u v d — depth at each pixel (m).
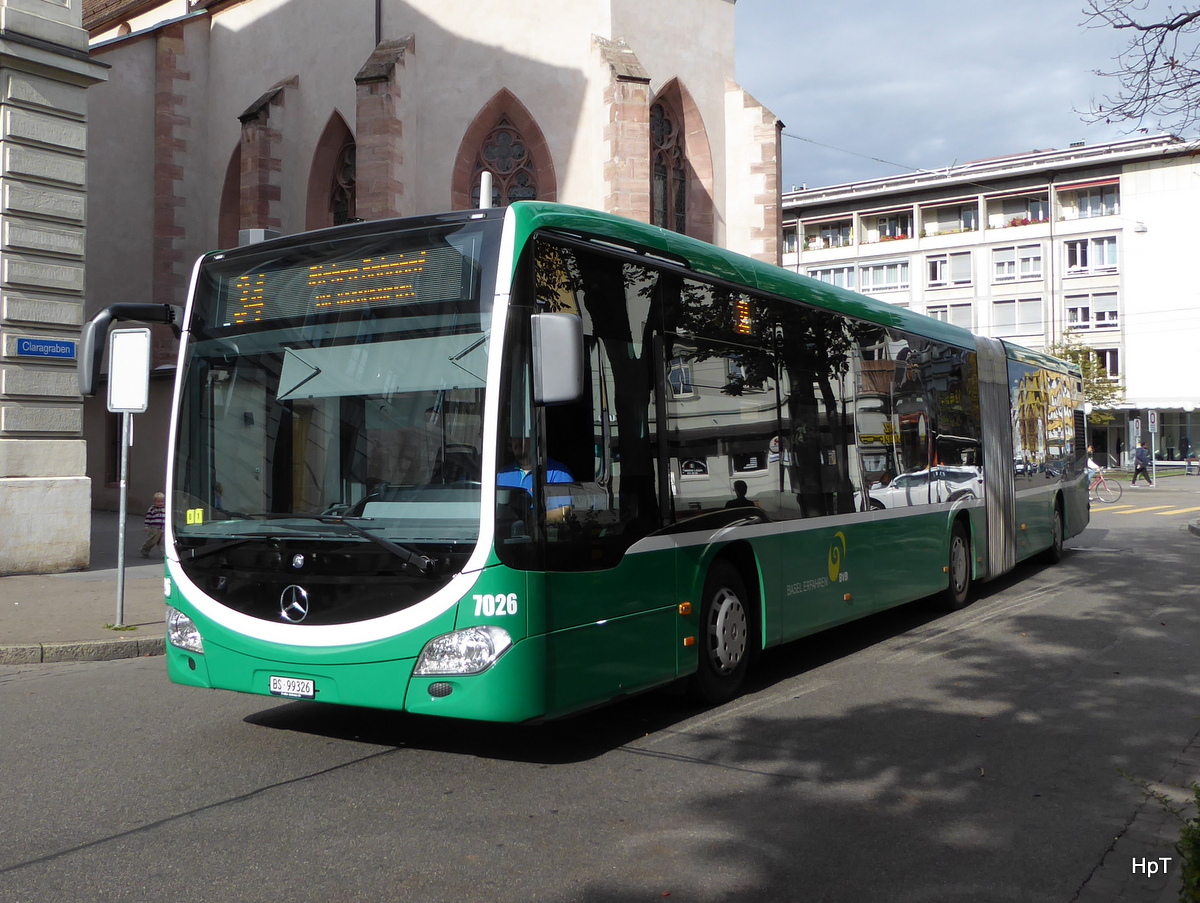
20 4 13.68
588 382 6.06
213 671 6.15
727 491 7.34
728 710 7.25
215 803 5.29
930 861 4.56
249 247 6.50
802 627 8.25
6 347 13.62
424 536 5.59
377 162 22.53
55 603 11.62
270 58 26.33
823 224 68.69
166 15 31.80
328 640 5.75
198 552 6.24
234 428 6.30
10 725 6.98
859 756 6.15
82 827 4.94
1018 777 5.77
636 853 4.62
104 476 25.23
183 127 27.64
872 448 9.67
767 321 8.07
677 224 24.59
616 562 6.18
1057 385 16.45
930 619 11.15
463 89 23.22
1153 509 30.06
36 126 13.88
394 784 5.61
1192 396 58.50
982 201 63.47
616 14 22.80
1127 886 4.30
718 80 24.91
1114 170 60.00
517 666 5.45
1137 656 9.06
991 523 12.83
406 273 5.93
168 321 7.54
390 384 5.85
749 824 5.00
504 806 5.24
